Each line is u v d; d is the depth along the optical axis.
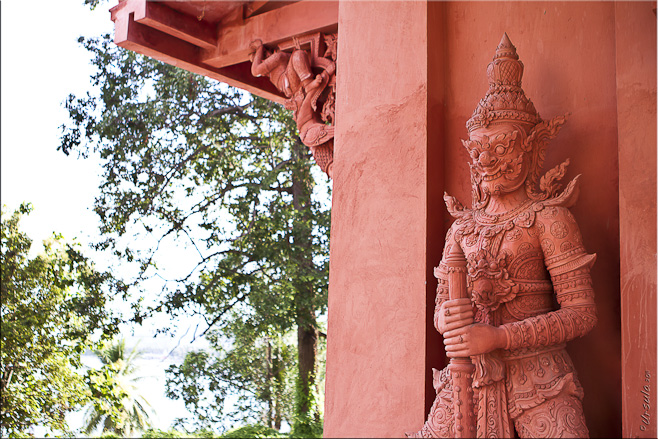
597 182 3.34
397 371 3.42
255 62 5.79
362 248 3.70
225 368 17.75
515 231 3.08
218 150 17.30
